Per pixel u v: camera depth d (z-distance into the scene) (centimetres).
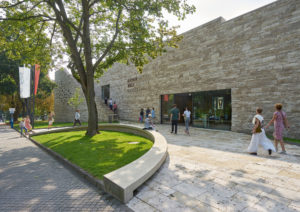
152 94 1789
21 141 1070
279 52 974
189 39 1441
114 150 629
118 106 2277
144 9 864
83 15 948
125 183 305
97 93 2778
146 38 1058
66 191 346
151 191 326
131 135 1007
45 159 615
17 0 912
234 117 1162
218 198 294
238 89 1141
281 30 969
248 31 1100
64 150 679
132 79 2050
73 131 1292
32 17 915
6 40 1050
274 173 404
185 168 444
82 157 561
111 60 1126
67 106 2662
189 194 310
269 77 1009
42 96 3002
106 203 294
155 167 388
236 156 552
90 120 1026
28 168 510
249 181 361
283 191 316
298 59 910
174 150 636
